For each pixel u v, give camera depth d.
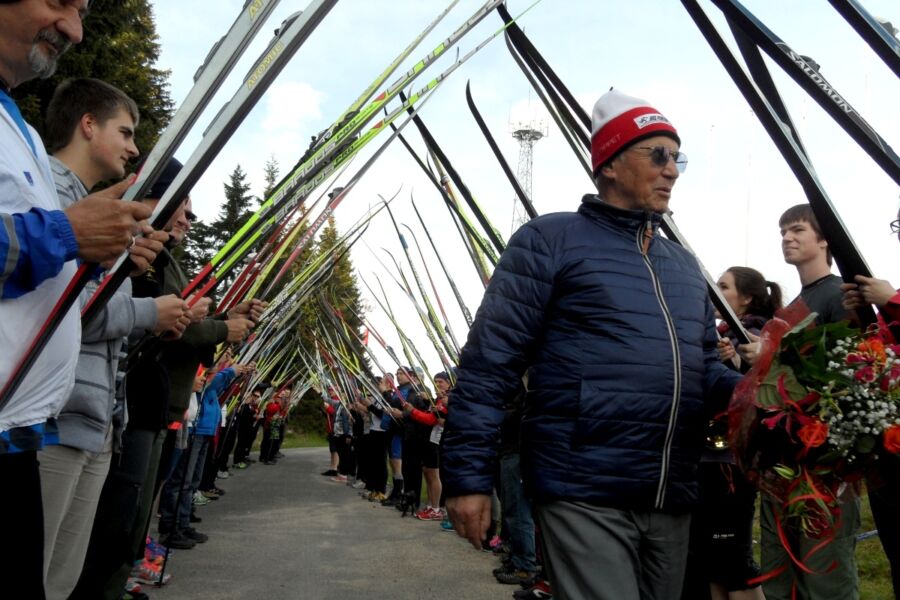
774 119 2.32
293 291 6.58
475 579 5.62
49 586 2.69
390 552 6.62
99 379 2.52
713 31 2.38
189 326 3.71
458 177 4.20
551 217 2.42
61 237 1.51
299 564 5.83
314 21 1.54
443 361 6.47
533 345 2.32
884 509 2.37
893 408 2.00
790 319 2.27
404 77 2.57
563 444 2.17
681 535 2.23
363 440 12.79
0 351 1.55
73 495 2.67
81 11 1.71
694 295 2.40
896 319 2.26
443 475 2.26
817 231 3.42
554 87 3.74
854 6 2.19
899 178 2.25
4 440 1.69
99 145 2.62
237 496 10.77
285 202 2.79
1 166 1.57
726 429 2.91
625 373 2.16
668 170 2.36
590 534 2.11
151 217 1.77
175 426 3.81
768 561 3.33
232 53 1.57
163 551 5.91
